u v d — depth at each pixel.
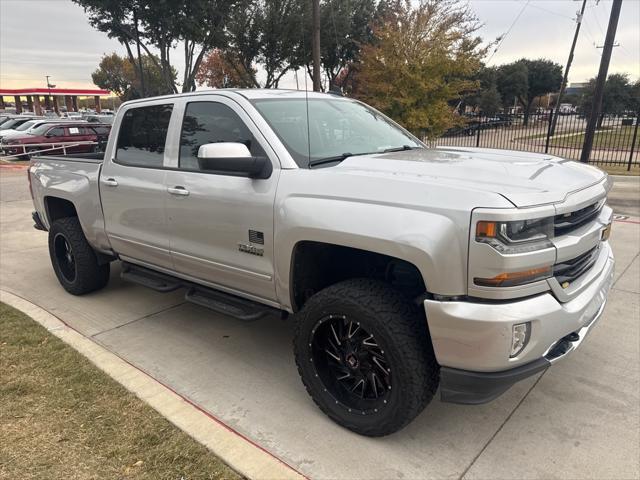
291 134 3.13
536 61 46.84
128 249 4.19
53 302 4.84
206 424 2.79
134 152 4.00
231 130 3.27
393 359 2.48
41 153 20.73
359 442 2.73
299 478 2.40
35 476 2.40
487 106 38.34
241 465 2.48
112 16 19.89
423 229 2.29
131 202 3.95
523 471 2.50
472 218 2.20
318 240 2.67
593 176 2.92
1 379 3.25
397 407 2.53
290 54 23.11
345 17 22.50
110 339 4.02
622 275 5.23
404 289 2.88
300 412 3.01
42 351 3.63
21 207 10.16
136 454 2.56
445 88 15.60
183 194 3.45
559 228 2.41
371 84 16.36
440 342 2.35
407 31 15.46
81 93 60.88
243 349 3.84
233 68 26.22
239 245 3.15
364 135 3.60
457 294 2.28
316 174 2.78
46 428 2.76
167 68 21.27
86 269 4.77
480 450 2.66
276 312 3.23
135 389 3.13
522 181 2.49
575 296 2.56
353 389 2.83
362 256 2.96
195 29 19.55
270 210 2.91
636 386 3.21
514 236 2.19
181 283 3.90
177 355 3.74
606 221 2.94
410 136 4.10
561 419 2.90
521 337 2.27
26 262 6.23
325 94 4.02
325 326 2.79
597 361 3.53
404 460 2.59
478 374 2.34
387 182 2.51
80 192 4.47
